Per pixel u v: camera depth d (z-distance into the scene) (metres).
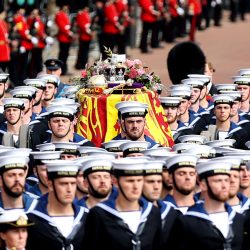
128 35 128.25
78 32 115.50
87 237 47.84
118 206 47.84
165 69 111.62
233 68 113.75
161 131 63.47
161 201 49.53
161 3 129.00
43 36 108.75
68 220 48.19
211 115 68.94
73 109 59.81
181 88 67.69
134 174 47.25
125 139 58.84
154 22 127.19
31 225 46.75
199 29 140.75
